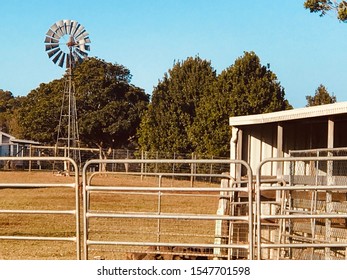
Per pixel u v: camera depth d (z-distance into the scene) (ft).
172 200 93.09
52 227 66.03
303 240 42.14
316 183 39.93
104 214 33.24
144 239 53.31
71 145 238.48
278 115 49.24
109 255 47.19
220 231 46.91
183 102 190.70
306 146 53.47
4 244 54.08
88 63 248.32
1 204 91.56
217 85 172.96
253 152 55.88
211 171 143.54
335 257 38.58
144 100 250.98
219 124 170.09
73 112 197.88
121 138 245.65
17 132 299.99
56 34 186.09
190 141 185.68
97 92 243.19
